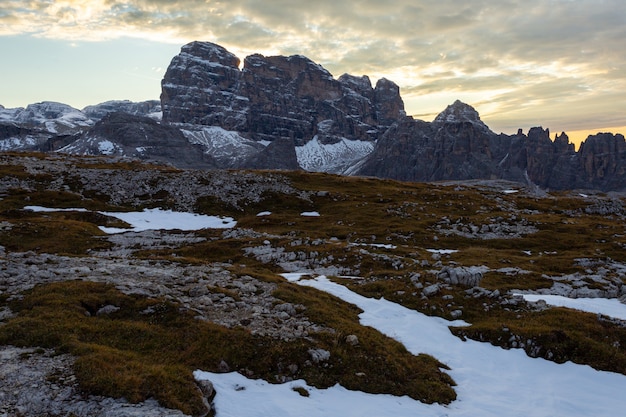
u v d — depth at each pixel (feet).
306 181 351.05
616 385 76.74
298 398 57.67
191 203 276.00
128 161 446.19
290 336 71.92
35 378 49.55
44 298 73.20
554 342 87.86
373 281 122.83
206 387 53.67
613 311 111.65
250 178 329.31
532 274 144.87
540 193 502.79
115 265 103.45
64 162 359.46
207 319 74.33
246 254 162.61
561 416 65.36
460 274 122.11
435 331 93.09
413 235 214.90
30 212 223.51
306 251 159.94
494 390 72.38
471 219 252.42
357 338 76.59
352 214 263.29
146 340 64.44
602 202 367.04
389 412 59.16
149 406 47.03
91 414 44.57
